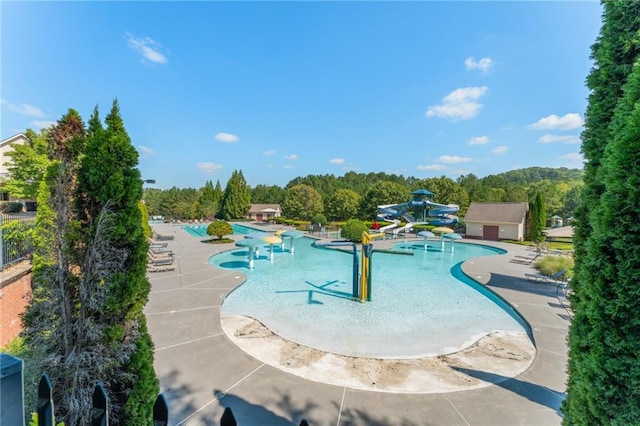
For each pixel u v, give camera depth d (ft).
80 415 12.29
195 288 40.93
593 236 9.01
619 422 8.18
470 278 49.14
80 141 14.06
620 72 10.09
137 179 14.55
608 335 8.48
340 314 33.88
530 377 20.70
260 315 33.17
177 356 22.80
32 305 13.67
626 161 8.16
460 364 22.67
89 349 13.21
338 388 19.16
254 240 60.03
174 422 15.72
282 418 16.20
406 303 38.01
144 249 14.75
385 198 149.69
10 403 4.62
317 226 129.18
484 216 112.06
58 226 13.26
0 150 82.53
